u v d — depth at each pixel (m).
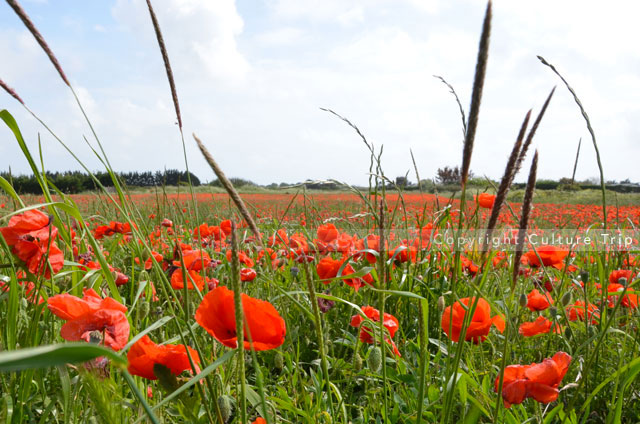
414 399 1.86
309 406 1.76
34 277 1.54
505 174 0.88
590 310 2.41
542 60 1.33
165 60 1.40
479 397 1.61
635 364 1.36
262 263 3.46
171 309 1.15
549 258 2.80
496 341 2.50
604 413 1.96
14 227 1.54
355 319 2.08
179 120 1.51
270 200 13.23
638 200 16.89
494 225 0.93
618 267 3.29
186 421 1.38
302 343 2.64
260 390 0.88
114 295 1.42
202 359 1.11
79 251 2.69
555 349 2.31
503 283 2.92
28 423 1.39
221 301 1.04
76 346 0.33
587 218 9.14
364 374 1.98
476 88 0.78
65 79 1.33
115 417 0.75
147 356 1.06
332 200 17.84
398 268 2.91
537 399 1.32
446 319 1.49
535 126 0.87
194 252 2.05
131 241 3.01
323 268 2.31
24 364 0.30
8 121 1.36
